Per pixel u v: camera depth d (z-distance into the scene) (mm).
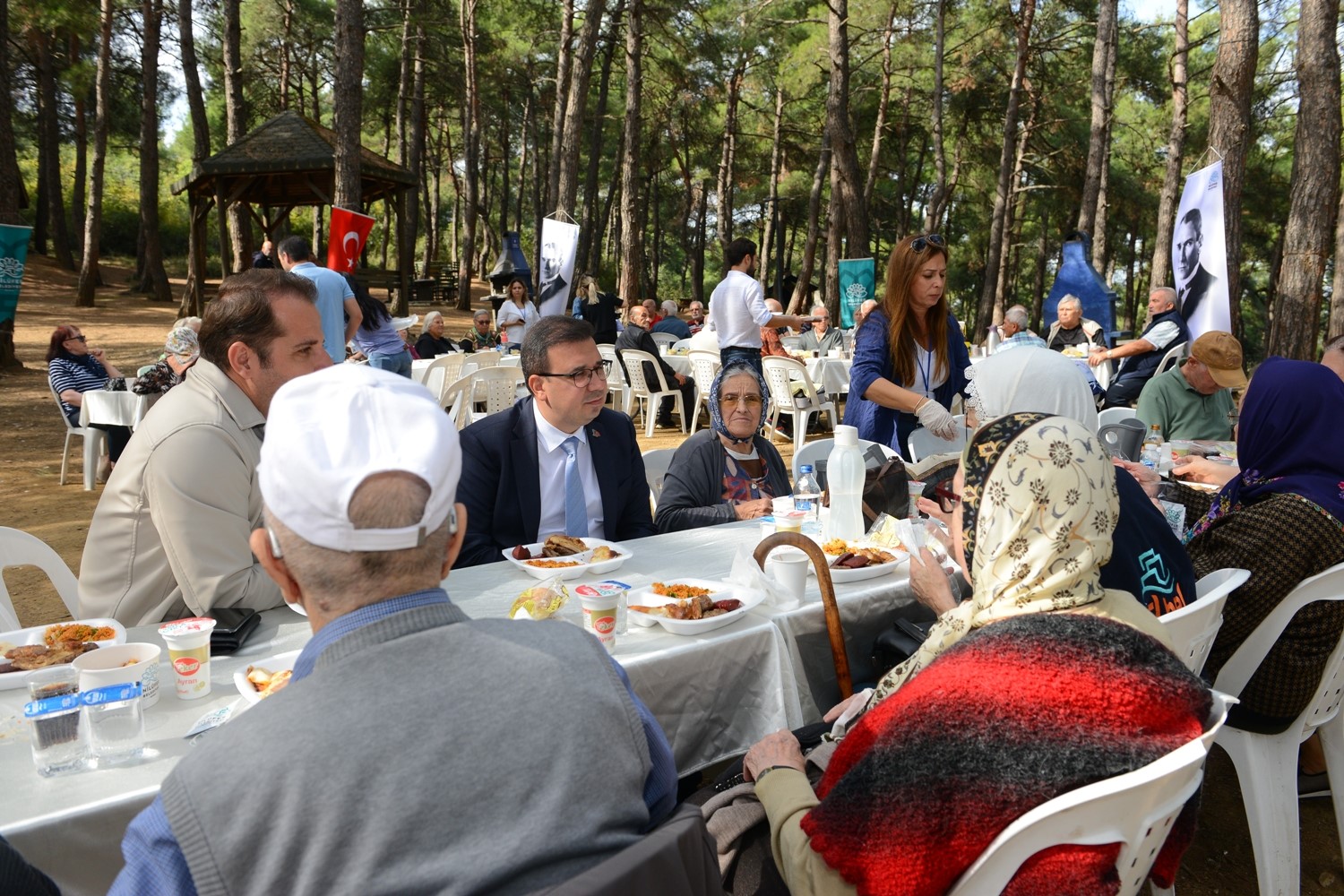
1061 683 1213
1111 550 1475
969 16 24016
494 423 2875
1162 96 24891
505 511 2852
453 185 39875
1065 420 1460
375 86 31688
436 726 924
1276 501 2281
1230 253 9516
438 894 870
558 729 977
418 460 1007
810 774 1694
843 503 2734
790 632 2148
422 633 985
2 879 958
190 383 2189
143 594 2145
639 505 3139
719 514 3141
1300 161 9141
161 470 2051
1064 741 1180
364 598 1001
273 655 1885
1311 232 9117
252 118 35750
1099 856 1197
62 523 6098
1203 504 2879
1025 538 1431
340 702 917
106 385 7379
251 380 2201
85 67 16656
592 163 27969
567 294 11133
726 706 2041
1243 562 2266
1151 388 4750
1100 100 18375
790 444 9688
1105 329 15531
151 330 18234
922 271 3650
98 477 7332
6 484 7207
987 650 1274
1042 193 31125
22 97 29234
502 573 2463
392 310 20781
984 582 1484
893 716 1293
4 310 11359
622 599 2082
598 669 1063
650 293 40969
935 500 2867
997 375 2490
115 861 1324
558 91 21266
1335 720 2439
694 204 45000
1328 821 2889
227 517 2092
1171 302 7789
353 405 1018
